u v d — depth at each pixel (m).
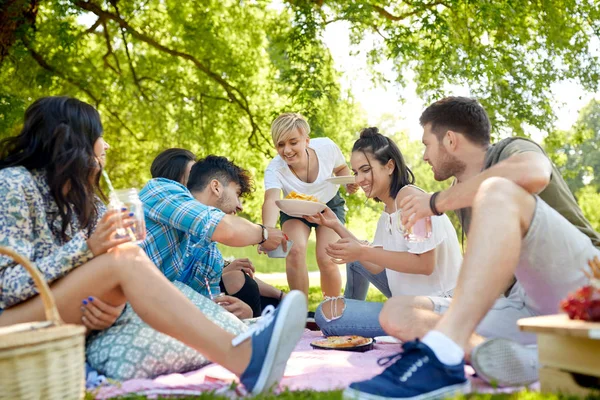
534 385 2.29
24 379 1.84
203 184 3.97
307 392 2.29
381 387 2.09
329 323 3.98
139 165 15.70
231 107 12.45
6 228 2.53
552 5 10.55
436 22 9.69
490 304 2.16
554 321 2.04
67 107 2.80
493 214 2.22
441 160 3.26
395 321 2.76
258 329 2.37
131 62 12.16
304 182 5.43
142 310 2.38
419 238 2.98
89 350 2.80
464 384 2.12
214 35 11.91
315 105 10.69
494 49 10.70
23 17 8.62
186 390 2.42
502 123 10.81
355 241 3.78
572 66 11.01
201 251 3.90
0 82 10.36
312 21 10.21
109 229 2.44
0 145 2.80
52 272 2.44
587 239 2.52
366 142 4.11
